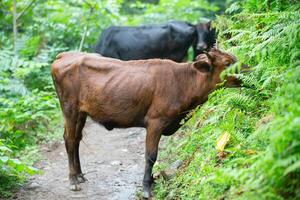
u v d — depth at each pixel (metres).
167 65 5.98
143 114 6.00
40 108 8.94
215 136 5.64
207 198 4.68
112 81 6.03
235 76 5.60
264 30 5.89
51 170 7.29
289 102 4.10
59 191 6.43
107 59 6.26
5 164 6.47
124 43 10.97
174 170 6.43
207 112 6.07
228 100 5.69
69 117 6.43
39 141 8.62
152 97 5.89
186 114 6.03
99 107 6.11
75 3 14.19
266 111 5.34
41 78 11.10
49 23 12.81
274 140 3.72
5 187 6.38
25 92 9.78
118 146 8.35
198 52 10.88
